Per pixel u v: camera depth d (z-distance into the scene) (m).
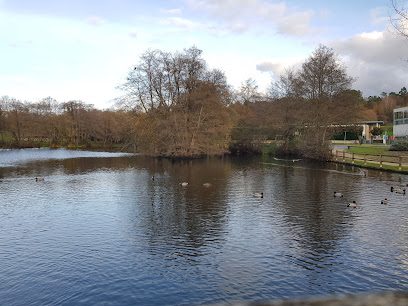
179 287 10.67
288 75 64.12
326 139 54.69
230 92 65.75
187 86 61.06
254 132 70.75
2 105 108.50
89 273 11.74
